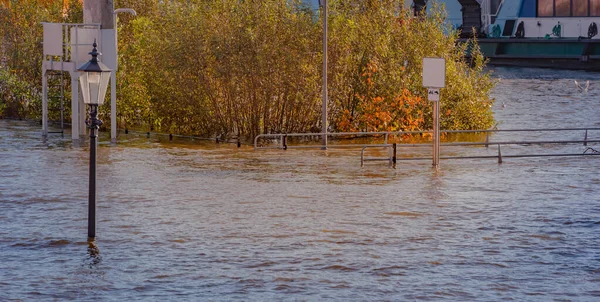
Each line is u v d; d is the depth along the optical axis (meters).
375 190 27.30
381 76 43.47
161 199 25.45
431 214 23.39
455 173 31.27
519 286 16.58
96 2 41.19
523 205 24.78
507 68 104.88
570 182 29.06
